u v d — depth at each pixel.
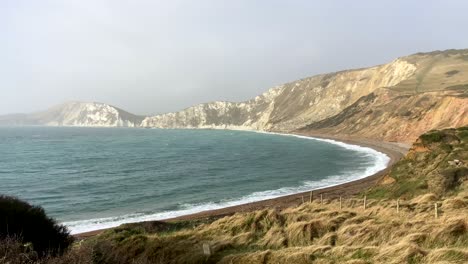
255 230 15.34
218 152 121.38
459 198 19.05
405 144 117.19
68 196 52.72
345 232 13.13
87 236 32.03
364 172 72.50
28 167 85.31
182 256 12.20
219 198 50.78
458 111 107.50
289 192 53.88
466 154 36.69
